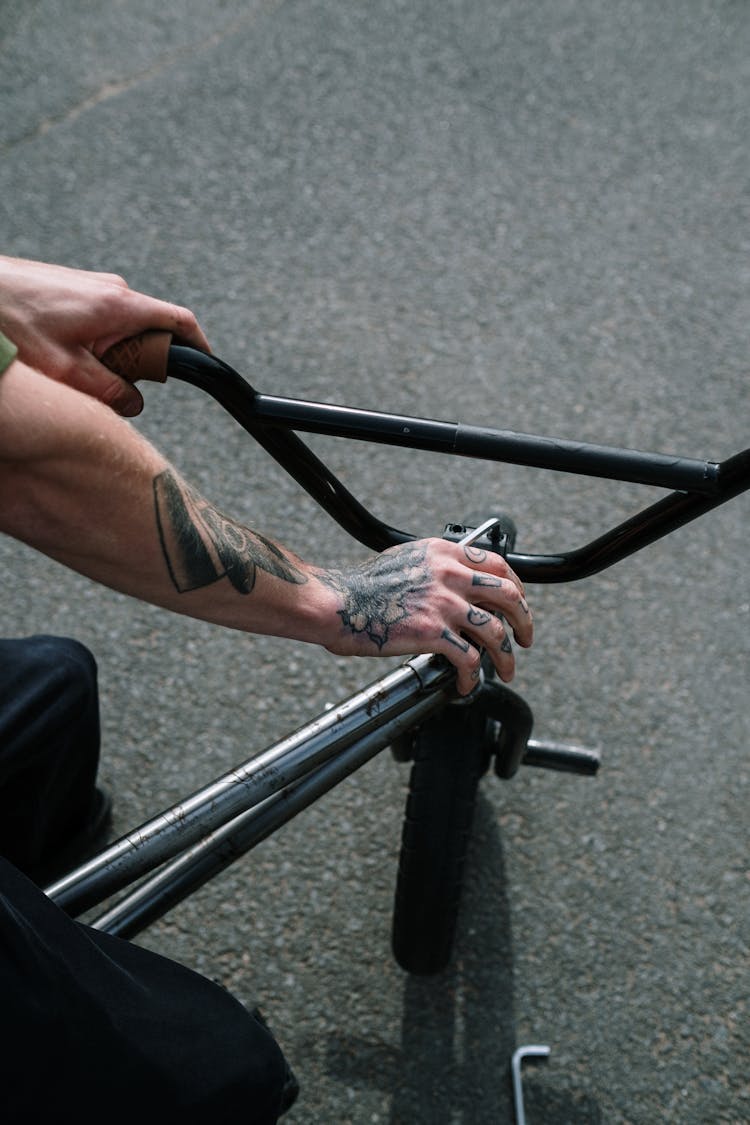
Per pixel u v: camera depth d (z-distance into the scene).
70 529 1.11
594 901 2.23
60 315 1.27
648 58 4.11
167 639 2.59
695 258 3.48
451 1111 1.97
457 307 3.31
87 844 2.22
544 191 3.65
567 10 4.29
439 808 1.80
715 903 2.23
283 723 2.47
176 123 3.80
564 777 2.40
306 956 2.15
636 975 2.14
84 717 1.87
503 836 2.31
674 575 2.74
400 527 2.81
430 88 3.96
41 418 1.03
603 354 3.21
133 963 1.38
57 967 1.23
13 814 1.84
